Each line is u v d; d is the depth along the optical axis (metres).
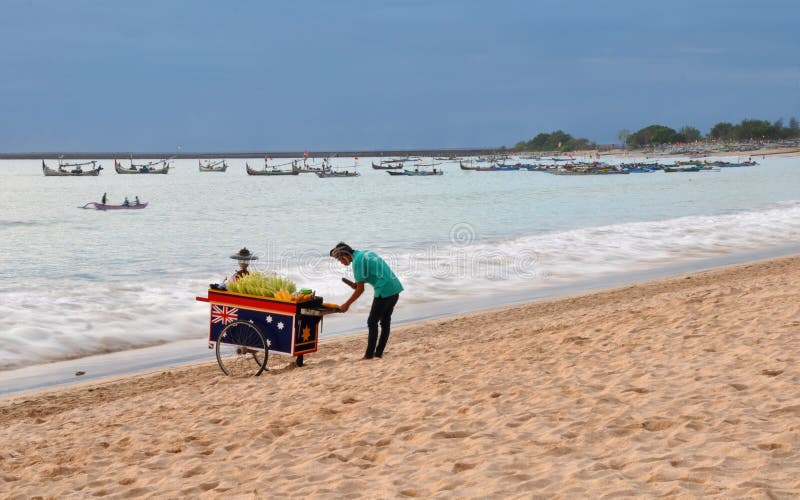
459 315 16.80
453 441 5.99
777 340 8.50
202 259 28.95
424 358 10.34
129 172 187.75
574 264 24.80
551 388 7.41
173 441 7.10
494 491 4.63
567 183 111.38
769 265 22.11
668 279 20.34
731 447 4.86
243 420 7.73
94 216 57.72
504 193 84.56
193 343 14.72
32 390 11.38
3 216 58.22
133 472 6.17
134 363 13.12
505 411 6.72
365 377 9.23
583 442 5.48
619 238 31.80
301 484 5.30
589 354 9.24
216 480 5.68
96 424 8.50
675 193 73.94
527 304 17.45
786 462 4.49
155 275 23.84
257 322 10.57
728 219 40.12
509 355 9.86
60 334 15.02
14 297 18.55
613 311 14.04
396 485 5.04
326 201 75.25
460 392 7.75
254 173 174.50
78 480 6.13
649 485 4.41
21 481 6.31
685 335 9.68
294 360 12.00
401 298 19.14
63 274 24.33
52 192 103.88
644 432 5.52
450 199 74.62
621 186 96.19
